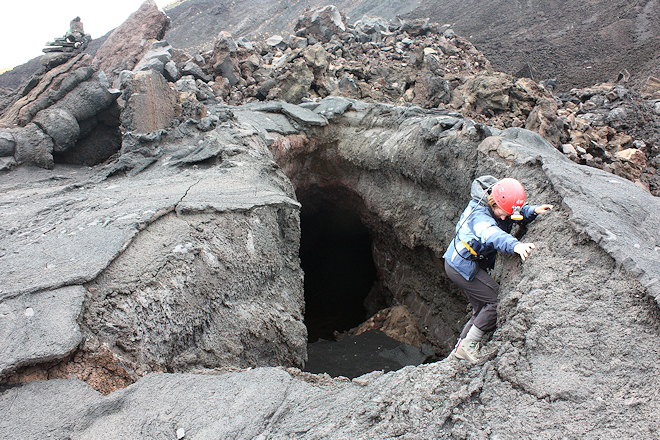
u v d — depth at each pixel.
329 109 10.70
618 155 12.62
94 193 5.92
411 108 9.72
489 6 37.78
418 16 39.22
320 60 13.76
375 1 43.75
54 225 4.70
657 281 2.66
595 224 3.21
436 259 8.38
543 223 3.76
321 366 7.98
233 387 3.01
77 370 3.06
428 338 8.80
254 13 45.25
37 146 8.73
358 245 13.29
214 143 7.80
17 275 3.64
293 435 2.57
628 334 2.57
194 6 47.72
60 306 3.33
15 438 2.46
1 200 5.98
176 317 3.99
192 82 11.29
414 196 8.75
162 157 7.75
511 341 2.90
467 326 3.58
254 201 5.72
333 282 13.21
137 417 2.72
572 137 12.23
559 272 3.16
